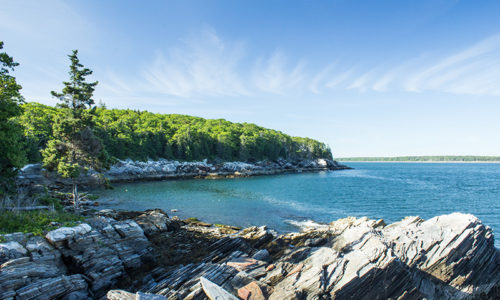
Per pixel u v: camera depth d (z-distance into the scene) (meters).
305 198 47.44
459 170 148.88
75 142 23.39
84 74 26.30
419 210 38.41
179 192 52.47
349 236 18.62
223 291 11.27
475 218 18.45
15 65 19.77
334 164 158.25
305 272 13.40
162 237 21.14
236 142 123.25
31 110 66.25
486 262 16.50
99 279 13.43
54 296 11.23
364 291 12.58
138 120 109.19
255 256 17.14
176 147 100.44
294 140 164.00
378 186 66.06
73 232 14.56
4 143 19.25
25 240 13.13
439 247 16.14
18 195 21.08
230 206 39.41
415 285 14.13
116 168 69.00
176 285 12.42
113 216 26.86
